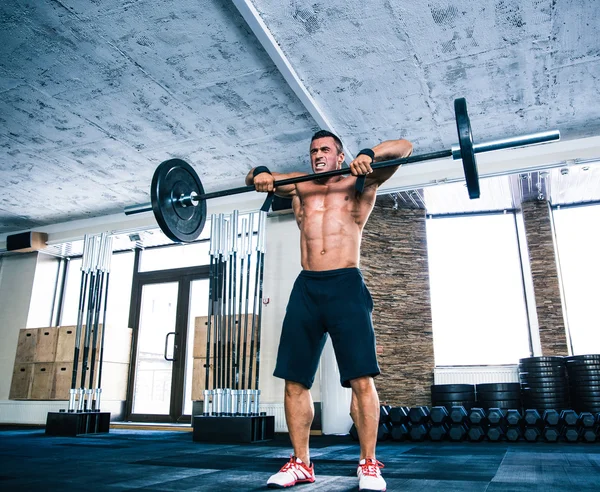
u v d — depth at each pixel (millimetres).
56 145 4043
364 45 2863
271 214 4891
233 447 3139
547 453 2734
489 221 5648
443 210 5633
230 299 4051
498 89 3271
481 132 3830
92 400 4434
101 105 3504
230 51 2953
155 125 3760
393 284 5234
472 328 5352
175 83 3256
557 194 5211
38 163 4344
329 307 1523
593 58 2967
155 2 2568
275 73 3164
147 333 5473
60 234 5793
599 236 5285
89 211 5469
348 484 1554
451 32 2760
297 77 3096
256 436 3635
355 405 1516
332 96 3342
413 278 5312
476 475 1862
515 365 4906
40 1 2559
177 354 5207
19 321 5746
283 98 3434
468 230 5668
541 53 2924
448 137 3893
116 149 4121
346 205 1641
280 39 2797
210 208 5137
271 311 4641
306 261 1620
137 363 5402
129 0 2551
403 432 3688
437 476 1832
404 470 2010
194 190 2041
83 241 5359
